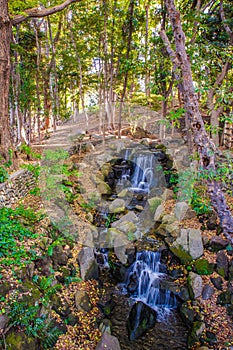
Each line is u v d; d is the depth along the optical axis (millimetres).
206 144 4230
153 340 4418
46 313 3900
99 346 3938
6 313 3346
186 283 5164
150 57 6754
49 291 4242
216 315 4516
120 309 5062
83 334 4254
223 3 8562
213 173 4117
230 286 4730
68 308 4465
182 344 4328
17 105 10164
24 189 7160
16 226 5051
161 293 5297
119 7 11094
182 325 4730
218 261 5141
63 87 16250
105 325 4516
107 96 13023
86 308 4711
